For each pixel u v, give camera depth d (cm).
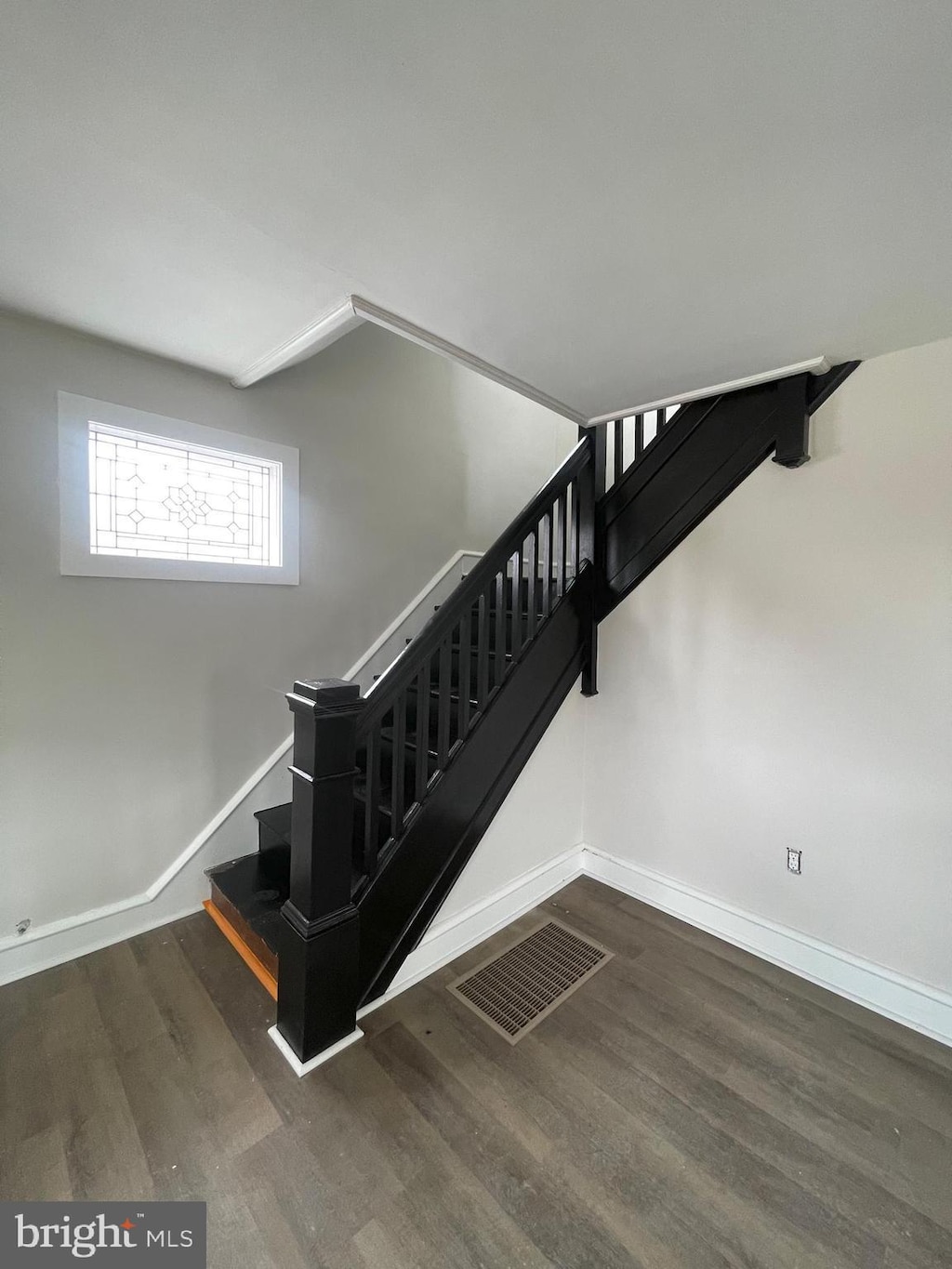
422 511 319
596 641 272
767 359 186
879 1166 135
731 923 225
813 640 201
